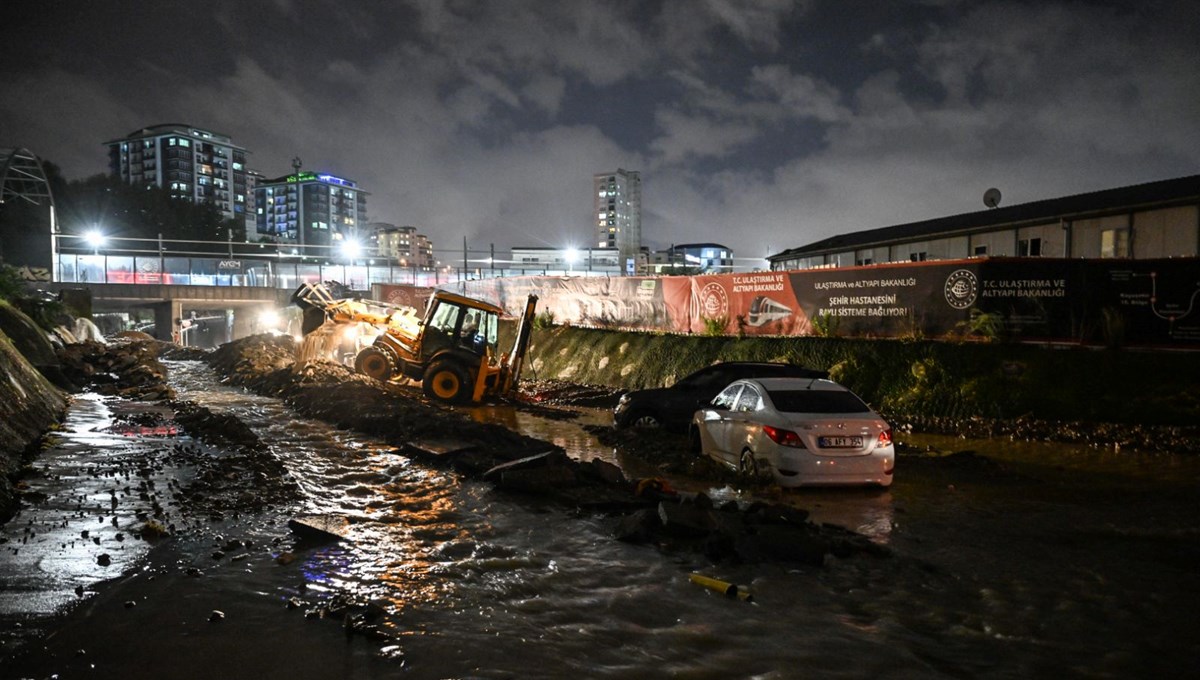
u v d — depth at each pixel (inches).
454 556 252.4
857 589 226.5
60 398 579.8
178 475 351.6
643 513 283.9
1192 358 566.3
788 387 396.8
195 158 5580.7
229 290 2279.8
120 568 226.7
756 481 377.4
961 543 277.6
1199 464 443.5
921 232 1119.0
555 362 1021.2
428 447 430.9
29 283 1925.4
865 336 700.0
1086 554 263.4
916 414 606.9
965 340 636.1
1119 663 174.7
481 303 802.2
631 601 213.6
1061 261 607.5
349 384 669.3
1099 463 446.6
